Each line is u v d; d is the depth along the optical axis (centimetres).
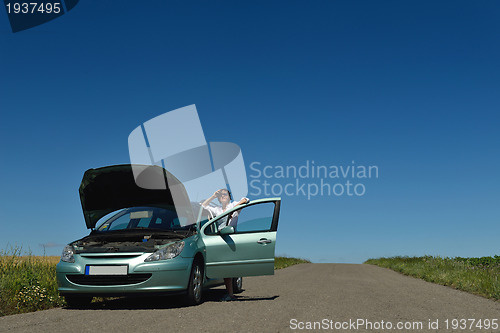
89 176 763
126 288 669
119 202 830
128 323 533
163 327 506
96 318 577
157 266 674
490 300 861
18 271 888
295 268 2220
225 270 772
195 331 482
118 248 696
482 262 1852
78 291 680
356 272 1842
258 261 772
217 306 698
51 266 969
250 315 595
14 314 643
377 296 866
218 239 783
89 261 686
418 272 1645
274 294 895
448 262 1869
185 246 714
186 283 693
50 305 723
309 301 761
